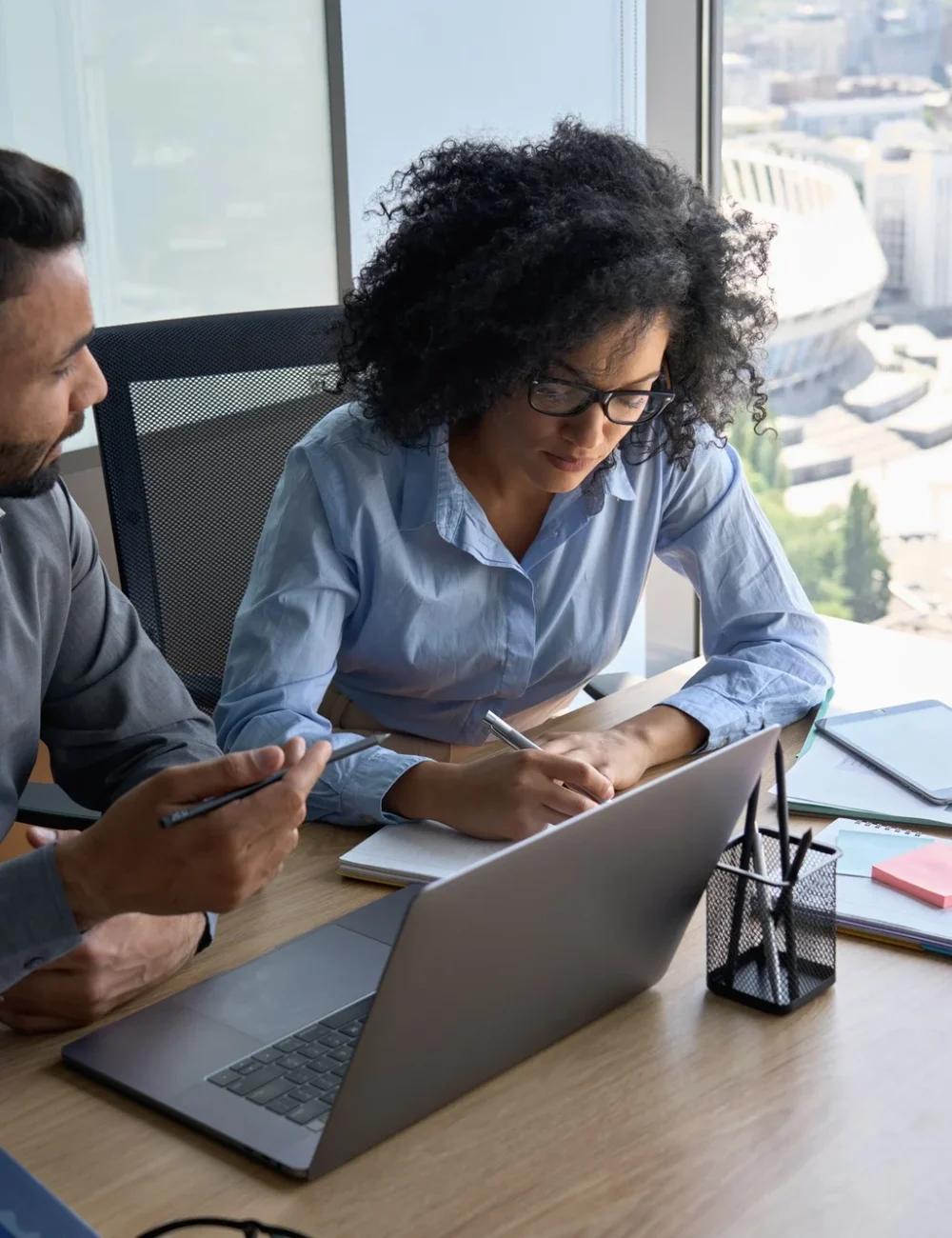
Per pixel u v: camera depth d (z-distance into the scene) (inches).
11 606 50.4
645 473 65.7
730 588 67.2
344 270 113.2
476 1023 33.7
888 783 52.7
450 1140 33.3
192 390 69.2
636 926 37.7
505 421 57.2
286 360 72.1
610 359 53.8
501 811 48.6
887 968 41.2
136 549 68.0
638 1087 35.4
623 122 130.4
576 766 49.2
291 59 105.8
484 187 56.7
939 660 68.1
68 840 38.7
